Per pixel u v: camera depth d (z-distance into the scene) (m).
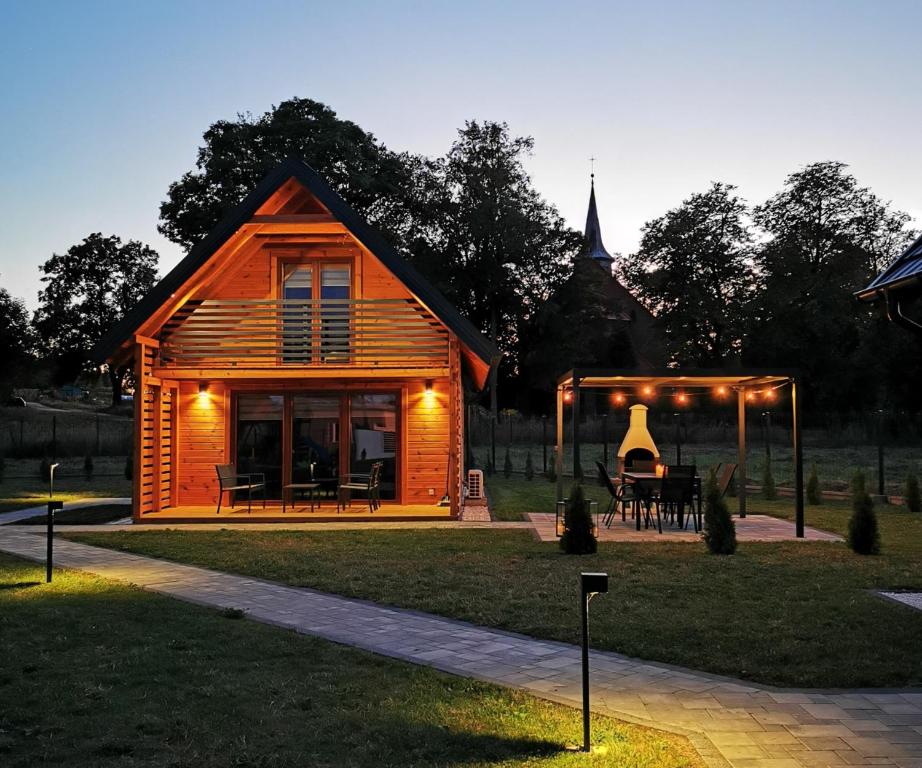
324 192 14.80
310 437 16.83
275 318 16.45
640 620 7.06
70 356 65.62
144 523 14.57
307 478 16.73
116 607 7.45
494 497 19.75
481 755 4.00
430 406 16.81
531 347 44.78
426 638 6.54
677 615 7.25
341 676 5.37
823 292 51.62
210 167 31.47
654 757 3.98
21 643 6.09
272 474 16.81
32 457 34.66
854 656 5.97
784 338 53.16
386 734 4.27
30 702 4.75
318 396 16.86
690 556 10.65
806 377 54.06
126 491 21.55
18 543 12.11
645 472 16.64
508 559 10.41
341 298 17.14
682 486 13.41
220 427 16.83
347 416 16.83
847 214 53.00
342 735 4.27
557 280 43.72
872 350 50.41
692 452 34.84
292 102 33.88
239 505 16.73
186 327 16.67
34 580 8.90
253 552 10.98
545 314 42.31
